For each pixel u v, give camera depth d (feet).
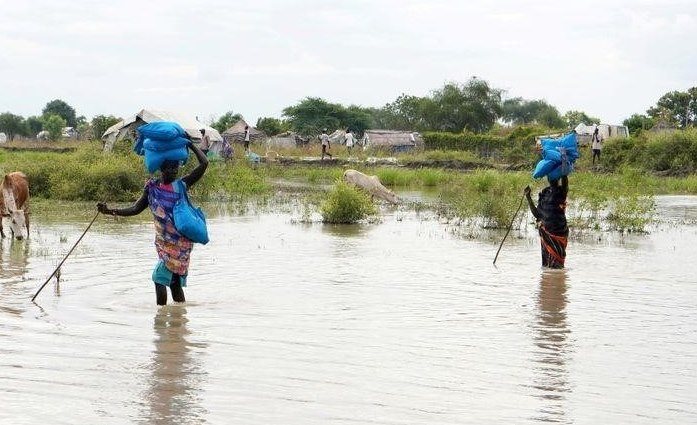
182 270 30.50
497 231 58.59
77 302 30.73
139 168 83.35
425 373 22.49
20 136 302.25
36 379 21.31
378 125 307.78
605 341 26.35
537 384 21.75
